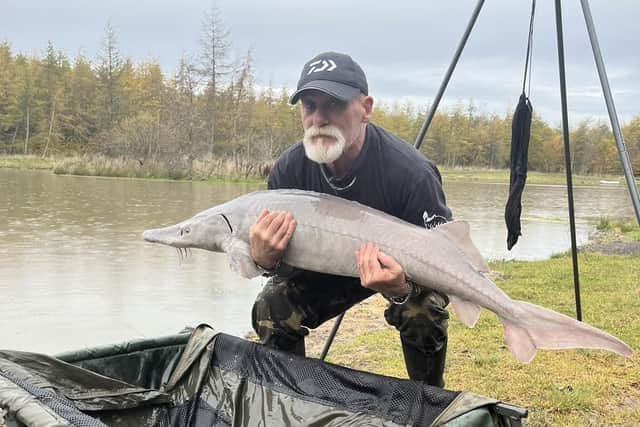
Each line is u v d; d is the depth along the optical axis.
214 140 33.84
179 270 5.70
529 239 9.71
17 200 11.77
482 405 1.56
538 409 2.77
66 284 5.00
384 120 50.66
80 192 14.24
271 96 40.50
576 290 3.46
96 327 3.88
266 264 1.97
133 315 4.18
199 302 4.58
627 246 8.80
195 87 34.78
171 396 2.11
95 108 40.28
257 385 2.02
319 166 2.18
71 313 4.18
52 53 41.88
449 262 1.83
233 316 4.22
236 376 2.06
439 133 51.50
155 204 11.80
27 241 7.01
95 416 1.93
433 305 2.11
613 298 4.97
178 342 2.16
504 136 52.25
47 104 39.84
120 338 3.67
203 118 33.31
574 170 52.09
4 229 7.89
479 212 13.87
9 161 31.88
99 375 1.96
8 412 1.51
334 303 2.30
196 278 5.40
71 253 6.36
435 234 1.88
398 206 2.12
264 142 31.81
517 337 1.76
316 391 1.92
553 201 20.16
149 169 22.97
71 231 7.89
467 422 1.52
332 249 1.91
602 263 6.95
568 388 2.98
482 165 52.31
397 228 1.88
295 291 2.26
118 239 7.37
